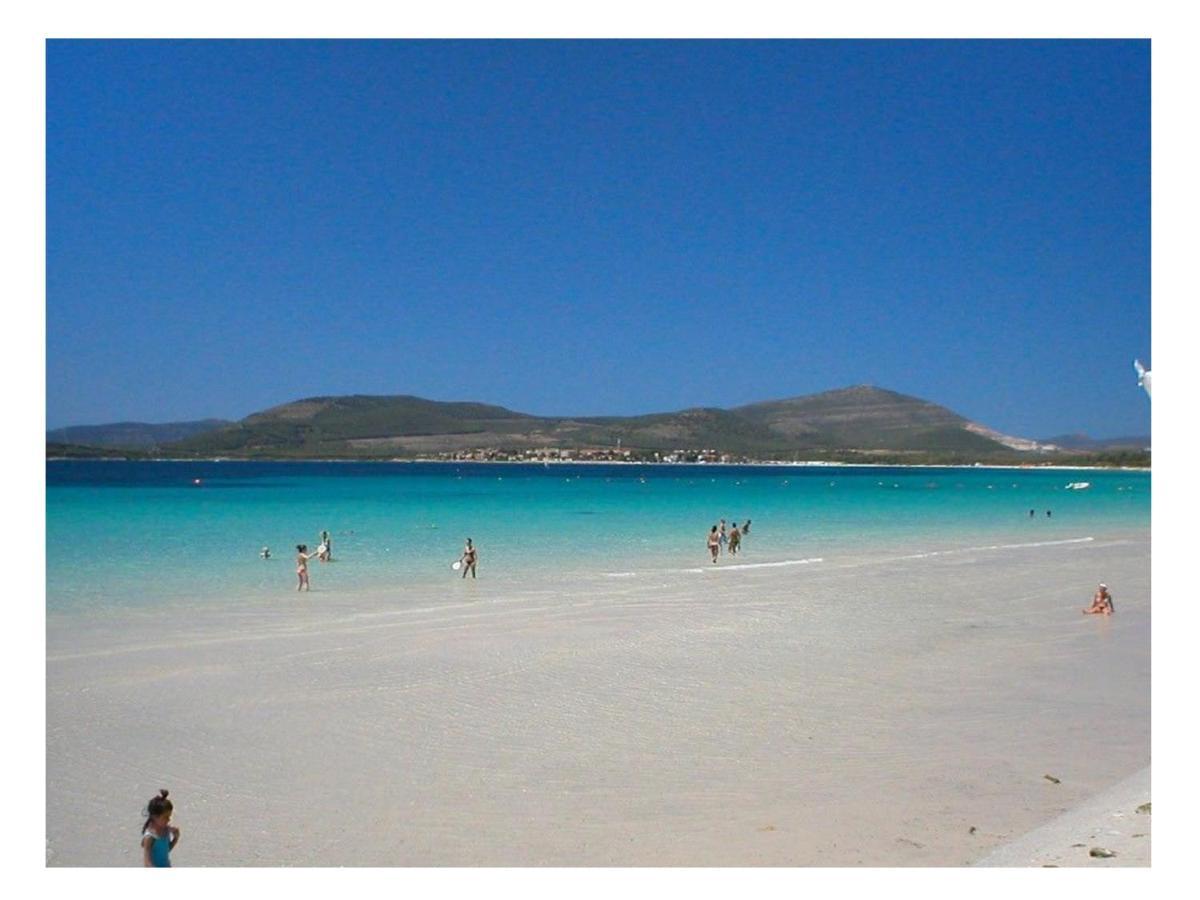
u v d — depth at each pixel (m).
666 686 16.83
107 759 12.88
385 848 10.13
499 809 11.21
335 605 25.14
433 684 16.78
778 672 17.95
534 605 25.34
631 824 10.75
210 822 10.85
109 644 19.84
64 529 47.47
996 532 51.62
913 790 11.76
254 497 81.25
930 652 19.88
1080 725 14.60
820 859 9.72
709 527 53.16
